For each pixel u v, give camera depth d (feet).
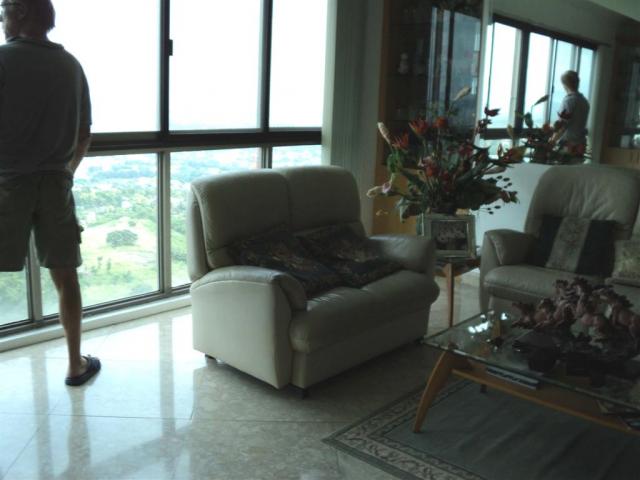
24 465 7.64
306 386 9.50
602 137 14.16
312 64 15.94
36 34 8.76
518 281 11.40
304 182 11.85
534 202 13.12
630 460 8.10
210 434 8.48
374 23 16.51
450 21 15.72
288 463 7.88
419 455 8.11
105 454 7.93
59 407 9.03
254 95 14.71
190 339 11.71
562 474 7.77
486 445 8.38
